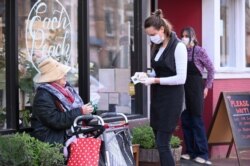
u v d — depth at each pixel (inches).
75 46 296.7
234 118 361.1
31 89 267.1
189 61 348.8
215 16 383.9
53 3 283.4
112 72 320.2
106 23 318.0
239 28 414.0
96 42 310.5
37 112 244.7
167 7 394.6
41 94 245.1
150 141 295.3
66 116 243.0
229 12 410.0
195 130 355.3
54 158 226.2
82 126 241.9
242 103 367.6
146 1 338.3
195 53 348.5
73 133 234.8
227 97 364.8
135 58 333.4
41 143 232.7
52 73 249.0
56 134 244.5
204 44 387.9
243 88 410.3
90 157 224.4
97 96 309.1
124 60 328.5
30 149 226.2
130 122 318.0
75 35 296.7
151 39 257.1
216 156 388.8
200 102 351.9
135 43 333.4
